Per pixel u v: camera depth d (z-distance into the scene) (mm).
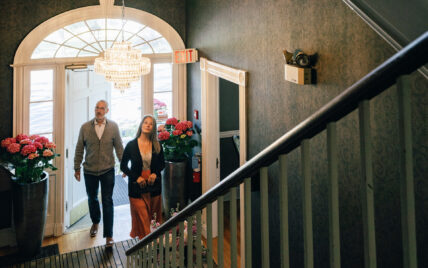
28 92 5516
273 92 3541
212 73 5012
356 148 2506
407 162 866
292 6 3150
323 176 2867
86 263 4766
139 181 4934
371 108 2336
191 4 5836
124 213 6250
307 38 2975
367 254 979
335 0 2621
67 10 5605
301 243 3188
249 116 4051
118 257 4883
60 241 5496
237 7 4211
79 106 6035
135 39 6059
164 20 6078
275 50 3463
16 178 4996
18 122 5508
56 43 5621
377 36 2264
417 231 2078
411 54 796
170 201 5828
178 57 5625
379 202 2324
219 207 1682
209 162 5535
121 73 4582
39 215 4980
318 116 1037
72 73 5785
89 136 5242
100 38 5867
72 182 5949
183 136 5609
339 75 2625
